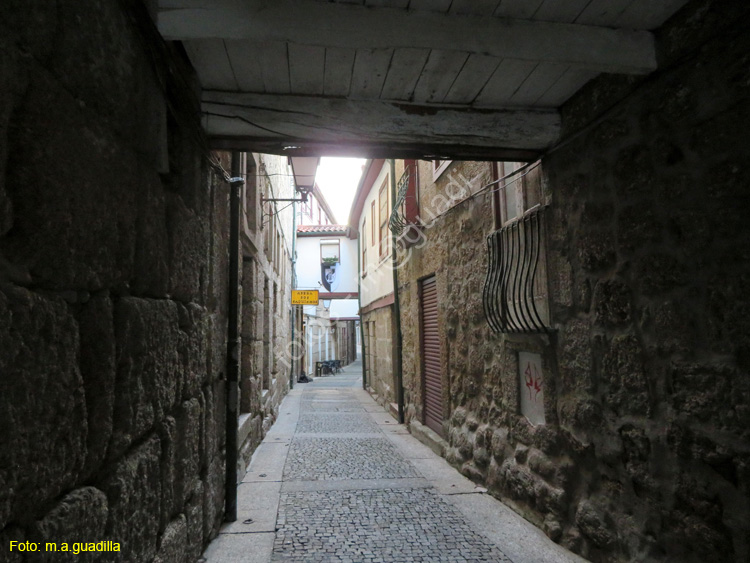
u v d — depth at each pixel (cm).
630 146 248
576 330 298
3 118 97
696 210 206
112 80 150
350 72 261
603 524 272
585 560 288
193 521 259
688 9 209
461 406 527
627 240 250
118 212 154
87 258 132
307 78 266
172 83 210
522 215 373
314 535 332
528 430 361
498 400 424
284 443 654
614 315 261
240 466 462
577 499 300
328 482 465
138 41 172
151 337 183
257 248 618
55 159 116
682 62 212
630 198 248
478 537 329
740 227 185
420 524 353
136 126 171
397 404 882
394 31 213
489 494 428
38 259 109
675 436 218
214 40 226
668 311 222
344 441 671
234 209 391
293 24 204
